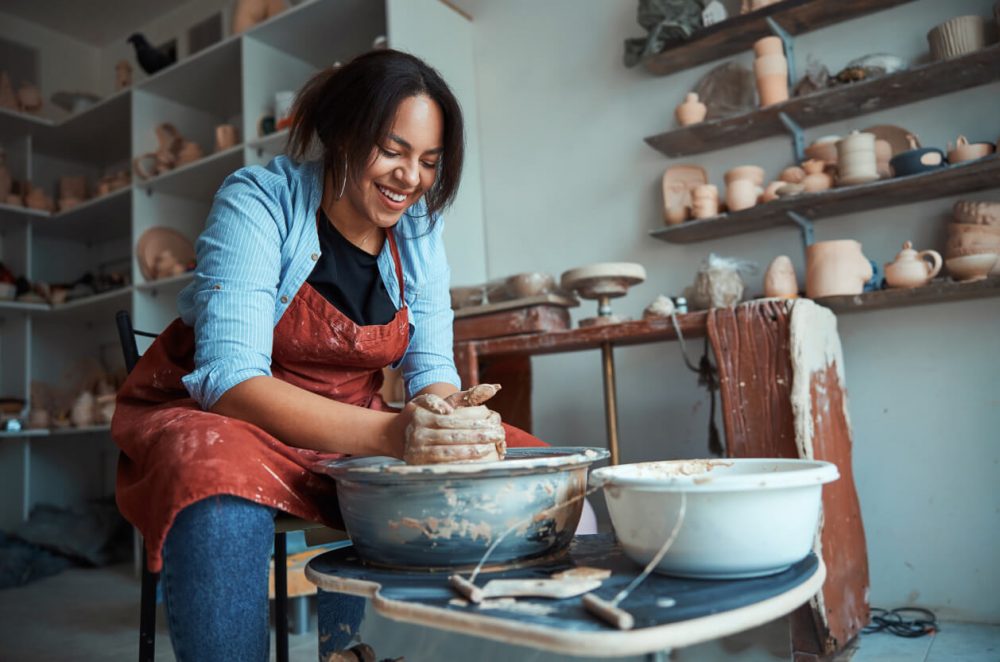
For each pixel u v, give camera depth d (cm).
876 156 216
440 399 82
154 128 391
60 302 417
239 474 84
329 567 83
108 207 407
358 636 84
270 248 110
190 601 80
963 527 207
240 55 350
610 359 224
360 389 131
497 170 304
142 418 105
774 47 226
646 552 70
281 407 93
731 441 180
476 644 71
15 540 368
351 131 102
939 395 212
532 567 78
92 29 462
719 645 67
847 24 230
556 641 54
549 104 293
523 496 77
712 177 255
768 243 242
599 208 278
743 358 180
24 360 415
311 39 337
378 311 126
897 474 217
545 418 283
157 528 81
